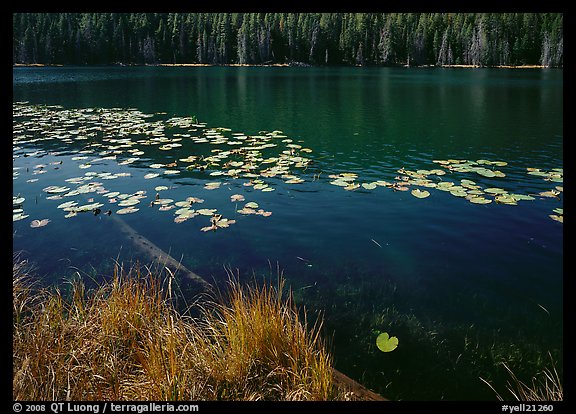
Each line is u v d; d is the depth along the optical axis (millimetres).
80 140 16266
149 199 9805
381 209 9305
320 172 12234
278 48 100000
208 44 98812
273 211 9148
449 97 34750
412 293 6031
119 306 4527
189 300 5609
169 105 28375
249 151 14688
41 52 83250
